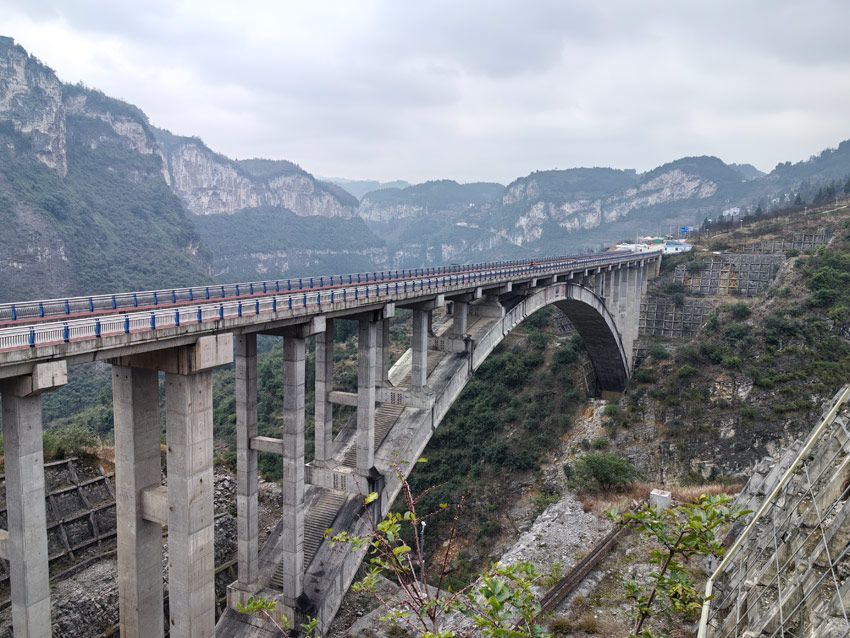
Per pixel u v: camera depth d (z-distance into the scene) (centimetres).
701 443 6906
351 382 8244
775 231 11462
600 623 2825
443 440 7831
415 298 4122
